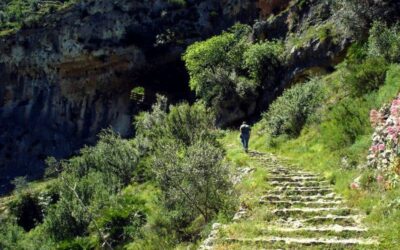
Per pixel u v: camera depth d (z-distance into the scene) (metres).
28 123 58.50
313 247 8.11
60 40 57.25
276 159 17.36
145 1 55.41
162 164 13.64
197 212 13.22
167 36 53.34
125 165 25.03
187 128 22.88
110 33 55.38
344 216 9.51
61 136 57.12
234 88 33.78
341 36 27.05
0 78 60.22
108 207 19.19
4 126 58.75
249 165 15.84
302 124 21.02
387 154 10.28
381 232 8.20
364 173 11.04
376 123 12.18
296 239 8.58
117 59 55.38
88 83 57.00
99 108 56.69
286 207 10.70
